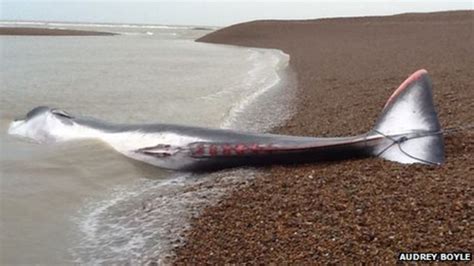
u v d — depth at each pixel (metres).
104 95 15.04
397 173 6.29
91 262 5.22
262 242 5.16
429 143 6.62
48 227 5.99
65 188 7.16
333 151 7.09
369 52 25.94
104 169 7.91
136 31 82.50
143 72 21.69
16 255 5.33
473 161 6.46
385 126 6.99
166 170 7.96
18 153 8.62
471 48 22.91
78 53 32.59
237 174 7.25
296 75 18.61
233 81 18.62
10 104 13.17
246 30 53.28
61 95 14.89
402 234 4.84
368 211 5.40
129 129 8.66
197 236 5.55
